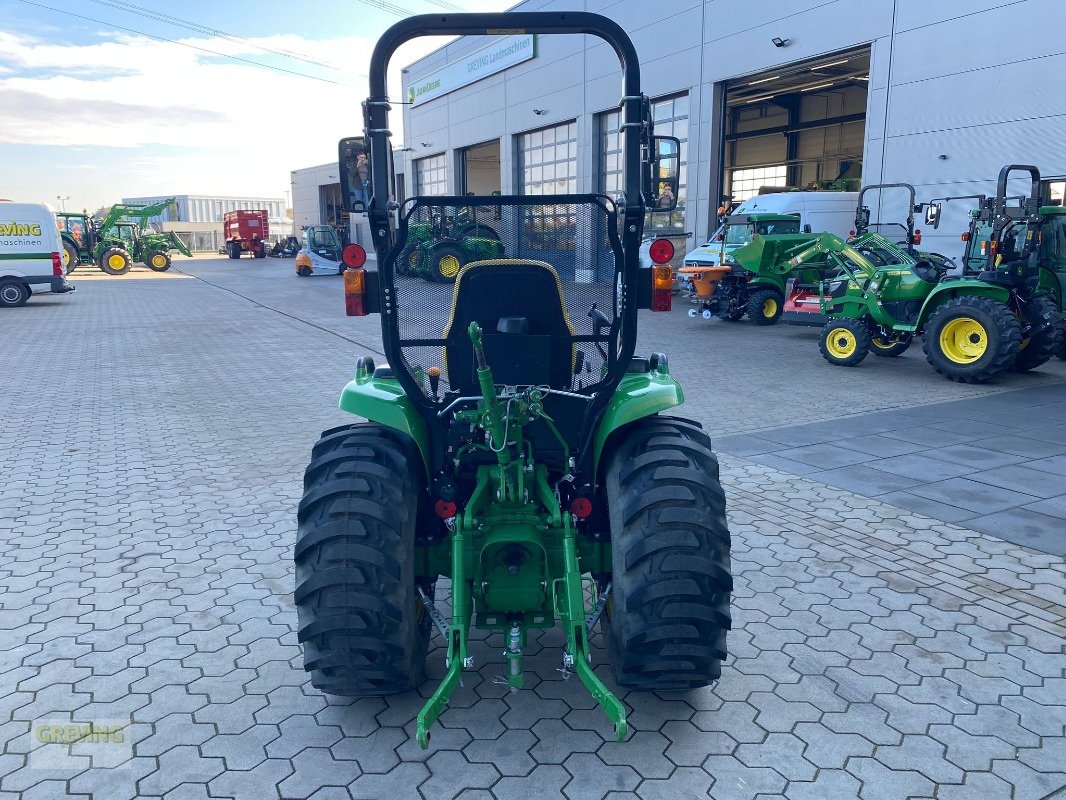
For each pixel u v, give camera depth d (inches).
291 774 112.3
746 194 1347.2
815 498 225.1
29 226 807.1
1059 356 450.6
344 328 633.6
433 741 119.3
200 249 2947.8
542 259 125.0
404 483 122.3
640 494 117.3
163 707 128.8
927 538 195.5
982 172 561.9
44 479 250.4
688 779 110.4
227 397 375.2
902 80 606.2
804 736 119.6
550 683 135.1
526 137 1111.6
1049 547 188.7
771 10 712.4
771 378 408.2
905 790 107.8
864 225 506.0
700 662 116.1
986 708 126.2
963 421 312.2
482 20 119.1
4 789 109.7
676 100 852.0
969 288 392.5
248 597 168.6
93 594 169.9
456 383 127.4
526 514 123.5
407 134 1481.3
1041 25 516.1
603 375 128.7
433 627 155.1
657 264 125.6
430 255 124.2
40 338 577.9
